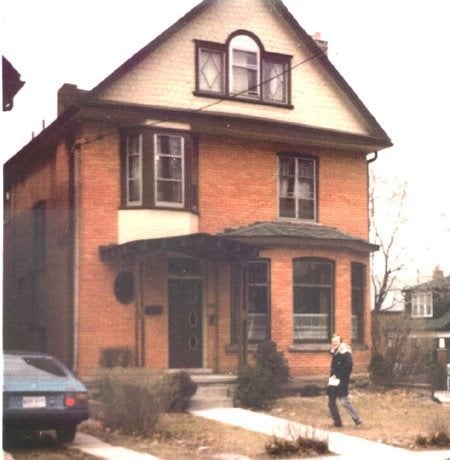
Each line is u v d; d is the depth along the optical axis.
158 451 11.75
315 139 20.36
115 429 13.55
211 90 19.61
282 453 11.41
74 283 17.83
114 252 17.72
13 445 12.05
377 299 30.91
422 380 19.94
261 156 20.02
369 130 21.41
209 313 18.86
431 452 11.59
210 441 12.59
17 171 22.66
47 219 19.92
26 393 11.12
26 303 21.39
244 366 17.05
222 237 17.14
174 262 18.81
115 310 18.02
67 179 18.50
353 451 11.66
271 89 20.38
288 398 17.89
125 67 18.25
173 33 19.03
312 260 19.34
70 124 18.56
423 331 20.72
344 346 14.05
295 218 20.36
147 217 18.16
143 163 18.25
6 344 21.77
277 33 20.58
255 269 19.16
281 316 18.70
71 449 11.77
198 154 19.22
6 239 22.72
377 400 17.83
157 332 18.19
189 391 15.95
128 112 18.16
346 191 21.22
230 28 19.94
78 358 17.58
